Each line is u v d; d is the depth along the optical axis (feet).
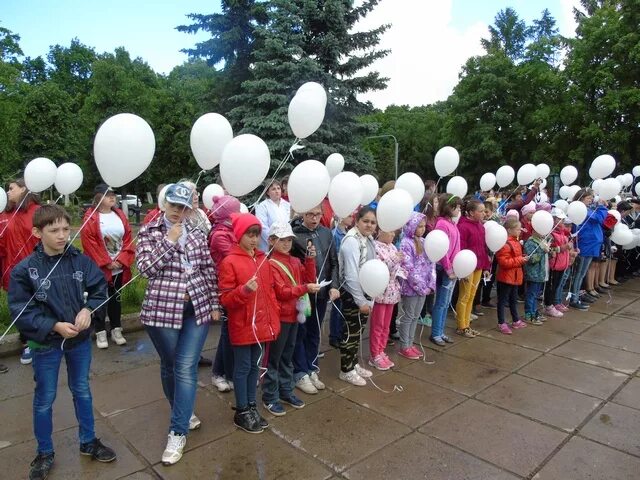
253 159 9.91
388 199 12.19
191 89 113.09
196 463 9.11
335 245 13.62
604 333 17.94
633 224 26.53
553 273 20.30
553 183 40.93
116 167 8.95
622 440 10.27
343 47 47.93
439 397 12.25
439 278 16.16
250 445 9.78
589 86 63.82
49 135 84.43
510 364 14.67
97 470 8.84
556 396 12.44
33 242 14.21
